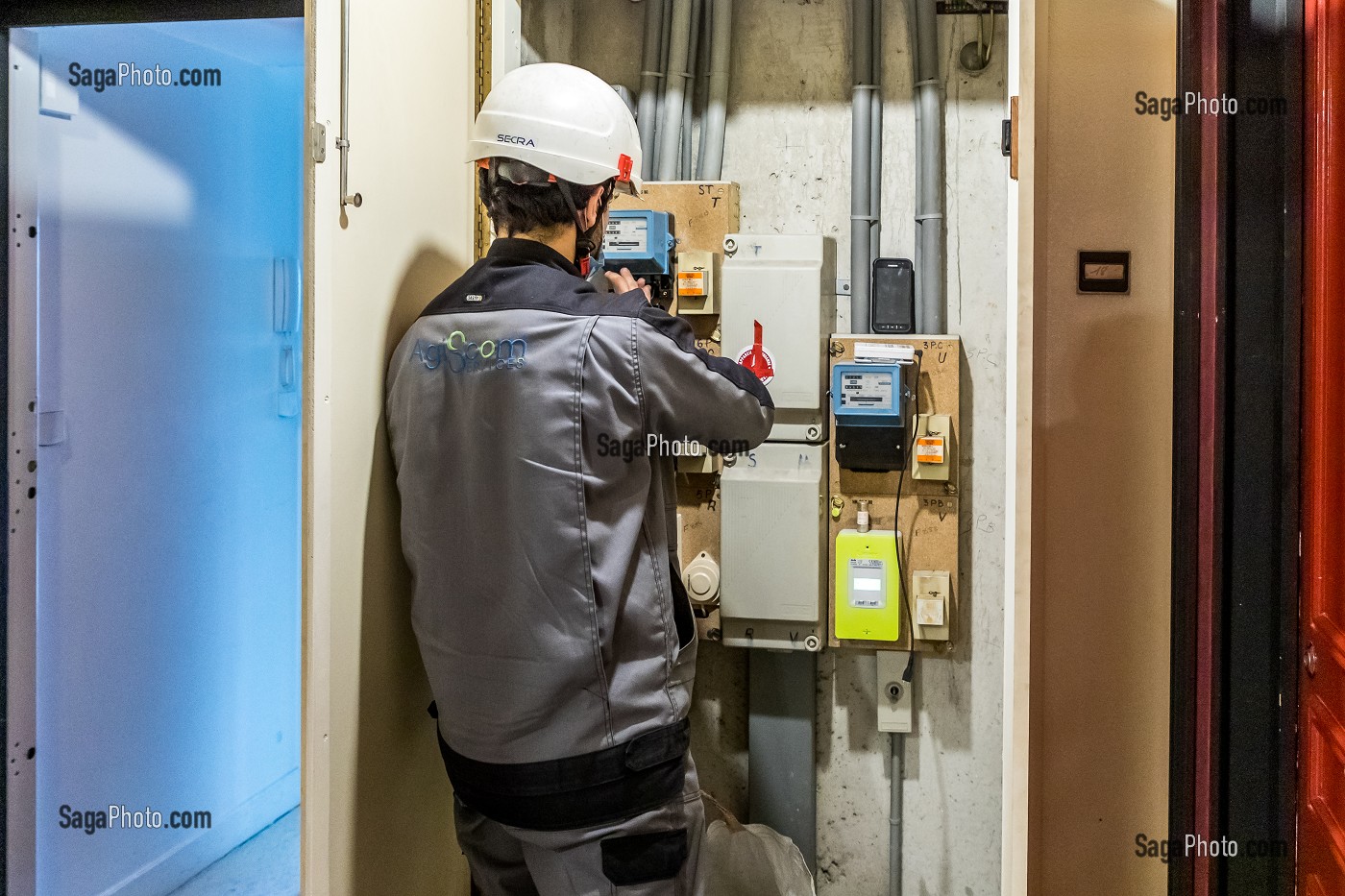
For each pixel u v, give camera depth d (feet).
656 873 3.98
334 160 3.83
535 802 3.93
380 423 4.36
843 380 5.89
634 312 3.98
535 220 4.26
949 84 6.36
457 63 5.22
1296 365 3.73
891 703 6.38
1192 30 4.44
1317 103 3.43
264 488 8.02
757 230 6.61
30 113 5.57
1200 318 4.34
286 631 8.41
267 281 7.95
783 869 6.06
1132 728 5.21
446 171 5.08
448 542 4.00
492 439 3.89
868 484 6.22
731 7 6.45
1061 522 5.22
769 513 6.08
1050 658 5.27
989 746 6.46
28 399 5.64
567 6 6.71
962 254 6.38
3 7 5.34
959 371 6.11
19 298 5.57
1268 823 3.93
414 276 4.69
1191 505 4.45
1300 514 3.72
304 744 3.76
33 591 5.70
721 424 4.15
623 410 3.91
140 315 6.54
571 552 3.83
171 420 6.88
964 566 6.42
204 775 7.35
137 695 6.64
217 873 7.34
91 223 6.10
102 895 6.38
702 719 6.79
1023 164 4.33
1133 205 5.15
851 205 6.40
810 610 6.07
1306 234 3.61
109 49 6.14
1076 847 5.28
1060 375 5.20
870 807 6.63
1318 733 3.49
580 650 3.85
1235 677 4.04
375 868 4.41
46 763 5.90
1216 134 4.11
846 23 6.46
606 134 4.27
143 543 6.64
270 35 6.85
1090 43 5.15
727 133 6.61
